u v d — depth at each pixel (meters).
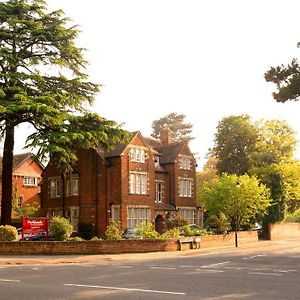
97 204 48.97
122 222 47.31
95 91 40.81
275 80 29.23
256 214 47.69
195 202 58.22
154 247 33.03
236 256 28.58
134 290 13.76
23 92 36.50
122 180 48.06
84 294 13.06
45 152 34.56
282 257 27.50
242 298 12.20
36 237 34.62
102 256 29.55
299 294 12.83
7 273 19.45
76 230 50.09
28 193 66.69
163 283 15.36
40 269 21.52
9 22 36.75
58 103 36.22
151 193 51.31
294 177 55.12
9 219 38.41
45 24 39.09
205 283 15.28
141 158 50.78
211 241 38.47
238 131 66.88
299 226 57.59
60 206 52.19
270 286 14.48
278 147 57.62
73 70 39.88
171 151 57.59
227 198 41.03
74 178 51.16
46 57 39.09
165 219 52.62
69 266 23.31
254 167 56.09
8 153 38.75
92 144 38.31
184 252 32.47
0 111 33.00
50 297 12.59
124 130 39.75
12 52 37.56
